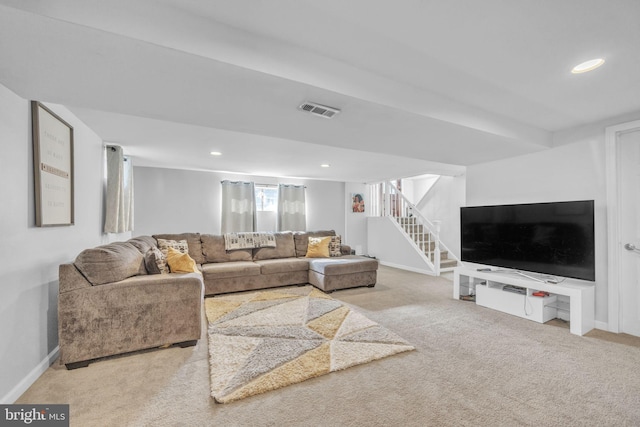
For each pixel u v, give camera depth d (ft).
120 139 11.03
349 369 6.52
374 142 9.29
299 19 4.54
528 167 10.90
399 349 7.40
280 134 8.43
